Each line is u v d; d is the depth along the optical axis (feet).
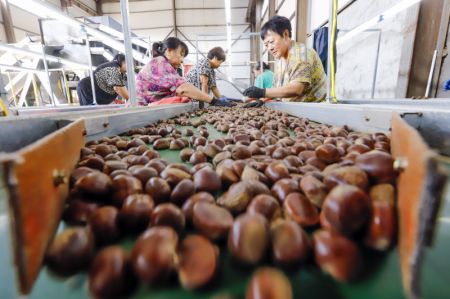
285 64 8.04
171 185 1.48
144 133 3.43
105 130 2.86
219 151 2.21
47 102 12.25
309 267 0.94
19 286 0.67
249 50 30.25
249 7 27.40
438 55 7.03
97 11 29.78
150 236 0.91
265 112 6.35
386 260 0.93
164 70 7.79
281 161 1.76
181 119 5.02
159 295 0.85
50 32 9.25
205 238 0.99
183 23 29.91
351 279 0.85
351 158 1.68
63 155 1.36
